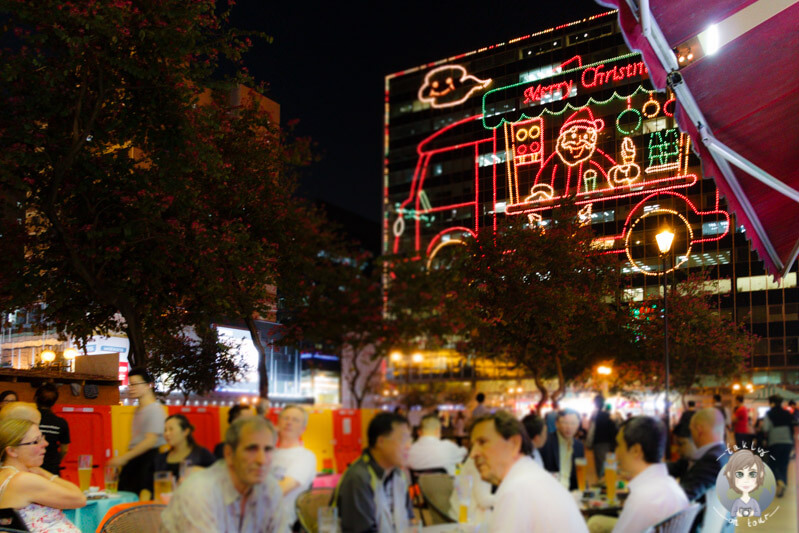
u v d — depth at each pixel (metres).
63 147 7.81
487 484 5.17
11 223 8.45
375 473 4.18
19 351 9.70
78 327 8.93
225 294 9.05
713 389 8.95
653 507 4.18
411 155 23.12
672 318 8.01
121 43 7.81
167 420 5.82
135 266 8.71
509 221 8.83
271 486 3.70
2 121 7.59
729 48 4.96
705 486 5.01
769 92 5.41
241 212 9.48
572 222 8.43
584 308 8.41
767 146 6.01
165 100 8.01
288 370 15.98
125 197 8.52
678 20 4.79
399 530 4.22
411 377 28.00
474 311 9.50
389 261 20.33
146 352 9.30
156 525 3.73
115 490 5.85
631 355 8.64
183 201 8.59
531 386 20.58
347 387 25.73
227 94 9.00
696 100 5.44
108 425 7.79
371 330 20.27
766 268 7.57
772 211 6.82
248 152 9.29
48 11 7.20
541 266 8.52
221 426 9.48
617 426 9.71
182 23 7.91
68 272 8.73
